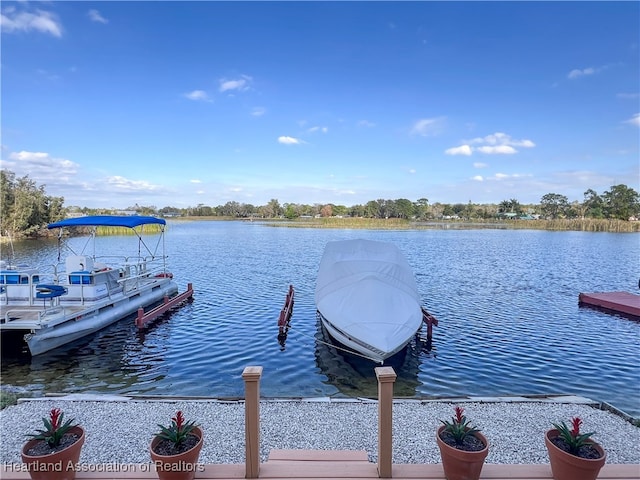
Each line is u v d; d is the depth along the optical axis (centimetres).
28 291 1170
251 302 1543
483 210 10200
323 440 503
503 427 544
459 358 960
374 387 798
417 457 459
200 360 945
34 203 4553
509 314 1385
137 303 1398
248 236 5059
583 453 324
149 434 518
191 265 2539
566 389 791
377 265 1103
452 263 2641
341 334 923
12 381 831
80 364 923
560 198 9669
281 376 852
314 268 2411
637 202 7812
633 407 715
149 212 6059
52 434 325
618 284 1934
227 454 466
